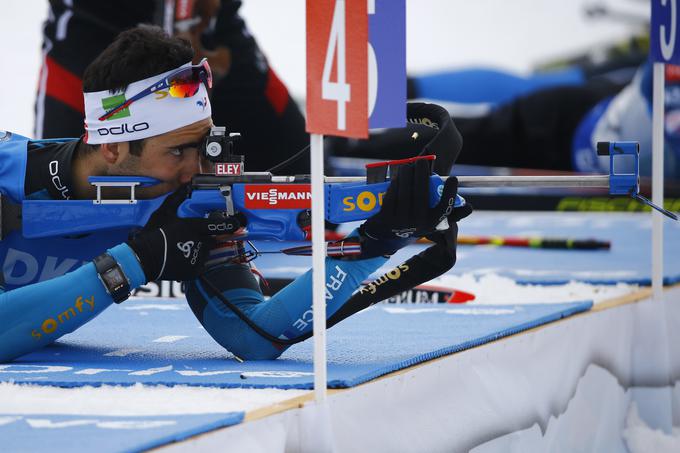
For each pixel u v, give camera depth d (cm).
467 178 897
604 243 2280
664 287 1488
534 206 3394
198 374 852
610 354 1316
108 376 839
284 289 971
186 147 980
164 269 912
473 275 1725
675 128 3344
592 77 3331
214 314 996
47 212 1005
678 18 1369
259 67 2341
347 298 967
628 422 1354
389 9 774
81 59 2077
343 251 938
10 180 1023
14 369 886
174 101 962
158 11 2141
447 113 998
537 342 1136
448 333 1100
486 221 3027
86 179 1016
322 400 718
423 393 888
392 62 782
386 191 885
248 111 2356
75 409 708
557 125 3344
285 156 2416
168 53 961
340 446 752
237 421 661
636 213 3347
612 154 912
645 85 3312
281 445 696
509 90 3350
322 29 701
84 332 1162
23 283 1048
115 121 966
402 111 795
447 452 899
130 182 983
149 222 948
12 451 578
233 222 918
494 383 1013
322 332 719
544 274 1745
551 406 1134
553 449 1125
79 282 911
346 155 3072
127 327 1205
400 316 1302
